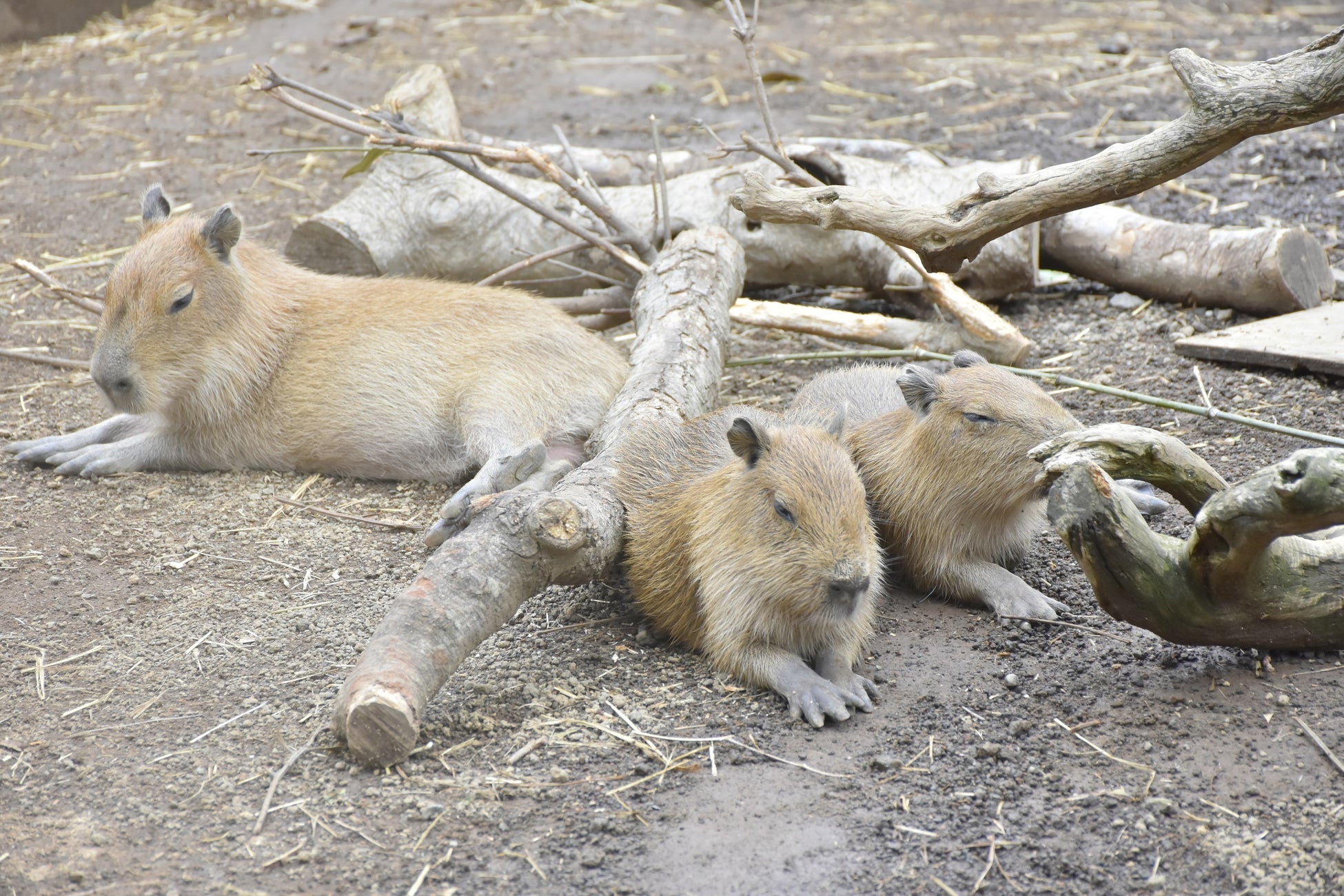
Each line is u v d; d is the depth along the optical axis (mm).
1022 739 5246
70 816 4773
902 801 4859
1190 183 12555
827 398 7660
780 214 6707
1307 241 9641
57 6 19844
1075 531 5273
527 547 5633
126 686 5688
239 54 18719
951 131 14719
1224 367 9016
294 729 5328
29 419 8914
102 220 12820
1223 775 4945
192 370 7926
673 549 6078
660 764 5102
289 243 10633
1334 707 5320
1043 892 4383
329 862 4527
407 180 10523
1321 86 5406
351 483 8219
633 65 17953
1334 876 4414
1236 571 5172
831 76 17453
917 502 6590
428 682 5191
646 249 9523
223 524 7473
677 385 7598
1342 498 4539
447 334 8227
